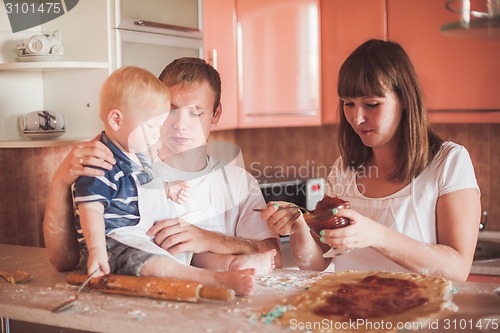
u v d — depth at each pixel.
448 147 1.68
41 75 2.39
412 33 2.94
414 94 1.63
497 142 3.19
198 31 2.73
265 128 3.69
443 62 2.89
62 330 1.61
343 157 1.83
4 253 1.87
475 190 1.64
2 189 2.27
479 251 3.04
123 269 1.42
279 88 3.16
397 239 1.50
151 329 1.18
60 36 2.33
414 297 1.30
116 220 1.49
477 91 2.85
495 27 1.01
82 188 1.45
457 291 1.37
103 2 2.28
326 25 3.14
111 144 1.52
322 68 3.18
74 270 1.65
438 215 1.65
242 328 1.15
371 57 1.60
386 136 1.65
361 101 1.63
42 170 2.46
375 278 1.44
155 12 2.47
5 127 2.27
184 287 1.30
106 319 1.22
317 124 3.20
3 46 2.25
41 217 2.46
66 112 2.37
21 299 1.37
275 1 3.11
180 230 1.55
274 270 1.60
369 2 3.02
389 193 1.72
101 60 2.30
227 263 1.55
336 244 1.45
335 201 1.47
